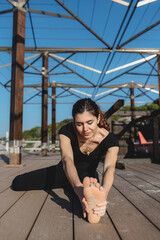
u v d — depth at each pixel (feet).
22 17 17.53
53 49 28.73
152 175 11.45
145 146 26.84
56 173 6.97
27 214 4.96
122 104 15.07
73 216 4.81
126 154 24.08
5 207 5.51
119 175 11.44
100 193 3.74
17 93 16.70
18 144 16.34
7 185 8.50
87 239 3.63
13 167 15.67
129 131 24.50
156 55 29.01
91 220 4.16
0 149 41.34
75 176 4.63
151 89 43.52
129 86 42.60
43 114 32.27
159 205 5.75
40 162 20.17
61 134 5.74
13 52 17.22
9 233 3.90
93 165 6.29
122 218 4.70
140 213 5.06
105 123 5.67
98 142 5.64
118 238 3.67
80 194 4.22
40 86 42.39
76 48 27.68
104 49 27.14
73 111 4.71
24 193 7.05
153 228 4.13
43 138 31.68
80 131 4.77
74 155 6.14
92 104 4.68
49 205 5.68
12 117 16.58
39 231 3.98
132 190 7.68
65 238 3.67
